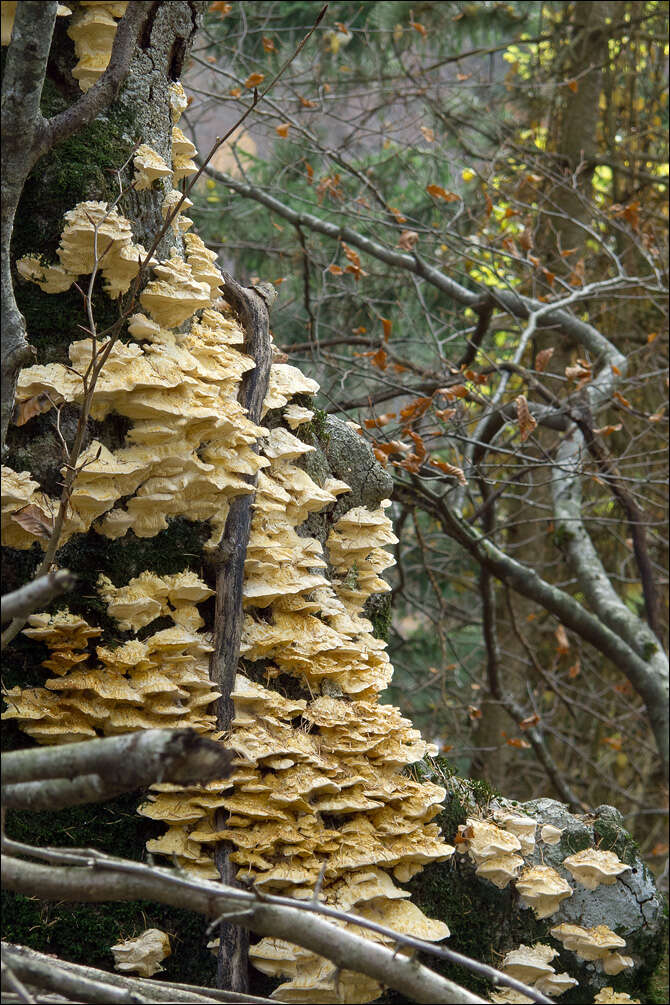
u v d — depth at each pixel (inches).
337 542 134.8
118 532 110.9
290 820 111.0
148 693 106.8
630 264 351.6
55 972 77.3
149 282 114.5
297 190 336.5
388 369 274.2
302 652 120.3
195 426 111.7
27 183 110.7
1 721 106.3
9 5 95.5
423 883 126.9
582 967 134.2
